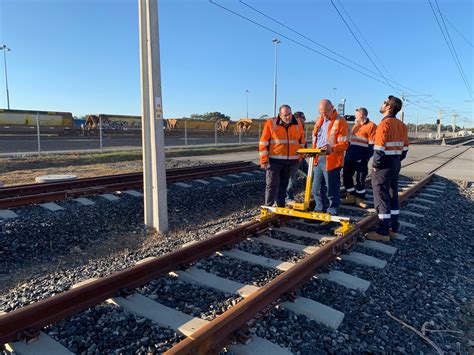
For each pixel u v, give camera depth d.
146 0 6.71
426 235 6.98
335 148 6.65
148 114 7.02
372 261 5.32
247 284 4.46
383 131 6.03
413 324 3.97
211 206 9.22
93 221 7.36
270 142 7.05
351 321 3.84
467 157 28.62
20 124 38.53
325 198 7.34
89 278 4.66
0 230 6.38
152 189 7.11
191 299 4.07
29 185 9.56
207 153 26.23
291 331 3.54
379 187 6.23
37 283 4.71
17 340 3.19
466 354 3.60
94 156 19.28
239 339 3.25
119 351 3.14
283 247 5.74
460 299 4.71
